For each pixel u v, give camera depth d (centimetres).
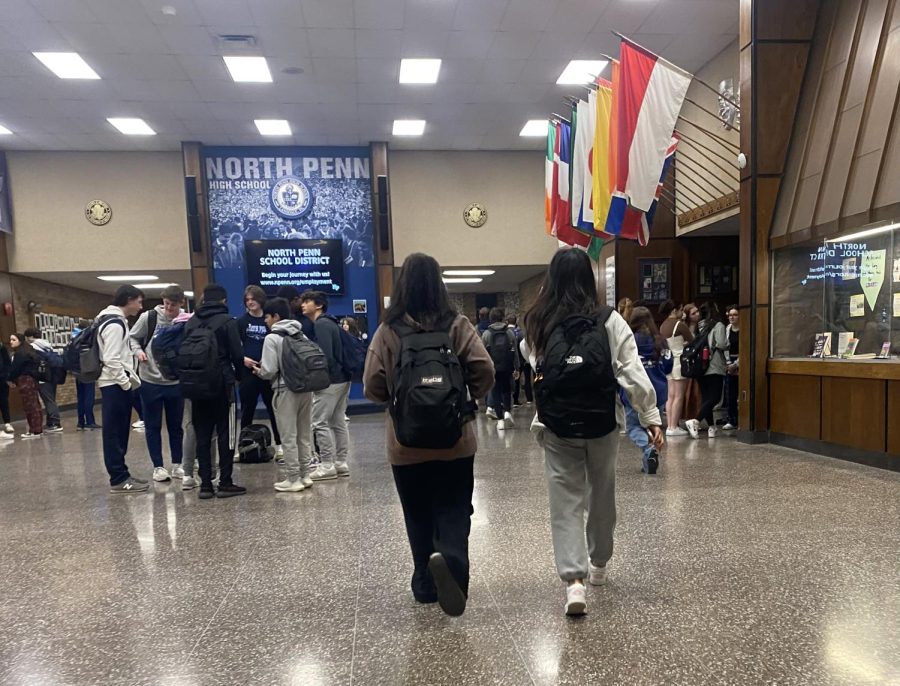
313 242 1196
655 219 980
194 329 447
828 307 573
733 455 562
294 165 1208
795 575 275
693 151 959
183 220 1205
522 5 740
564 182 944
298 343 459
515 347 799
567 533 238
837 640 216
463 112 1060
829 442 546
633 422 504
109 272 1213
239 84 920
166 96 952
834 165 556
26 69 848
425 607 252
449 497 225
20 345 903
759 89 617
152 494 479
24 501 470
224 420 461
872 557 294
